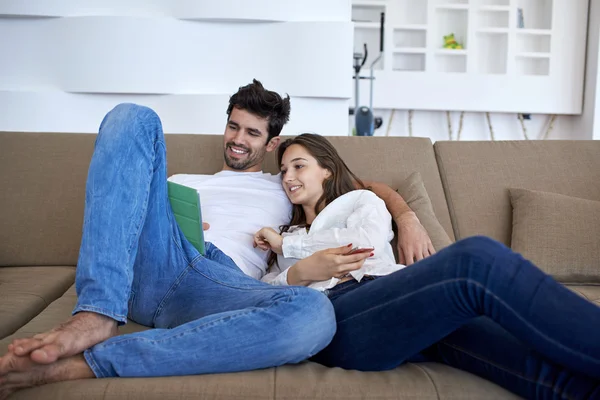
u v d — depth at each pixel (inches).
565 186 76.2
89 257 44.3
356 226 58.4
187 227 53.1
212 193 67.7
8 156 78.0
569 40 199.6
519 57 209.9
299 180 64.7
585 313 36.9
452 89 198.8
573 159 78.5
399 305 43.4
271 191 68.7
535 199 71.7
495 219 74.4
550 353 38.0
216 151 77.9
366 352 45.4
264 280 60.2
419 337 43.2
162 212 52.4
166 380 41.6
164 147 51.4
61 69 131.7
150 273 52.8
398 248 61.7
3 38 130.5
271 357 43.6
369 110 183.3
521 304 38.6
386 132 208.1
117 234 45.4
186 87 133.9
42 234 74.7
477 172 77.3
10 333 53.1
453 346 46.7
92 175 46.4
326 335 45.3
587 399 37.1
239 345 43.1
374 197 61.0
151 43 131.3
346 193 63.1
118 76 131.7
